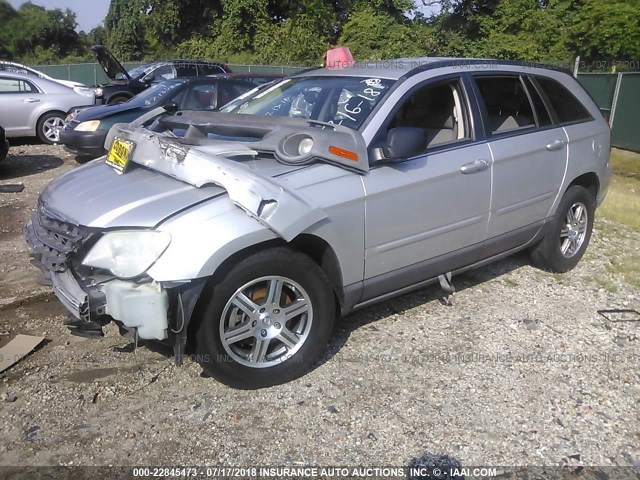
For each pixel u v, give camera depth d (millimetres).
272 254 3143
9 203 7289
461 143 4062
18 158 10516
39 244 3322
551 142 4660
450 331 4102
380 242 3590
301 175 3311
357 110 3785
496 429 3086
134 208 3043
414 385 3443
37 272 4984
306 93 4219
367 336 3992
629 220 7219
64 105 12016
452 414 3195
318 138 3385
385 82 3924
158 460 2807
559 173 4773
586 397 3379
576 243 5285
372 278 3645
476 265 4410
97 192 3311
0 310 4285
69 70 28875
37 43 46562
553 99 4887
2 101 11438
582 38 20797
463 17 24750
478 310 4449
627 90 13734
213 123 3838
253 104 4531
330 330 3496
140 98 9617
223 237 2930
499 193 4250
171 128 4043
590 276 5207
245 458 2832
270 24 28188
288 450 2893
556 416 3203
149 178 3377
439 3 26562
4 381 3398
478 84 4289
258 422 3086
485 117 4234
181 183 3236
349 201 3365
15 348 3697
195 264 2875
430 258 3943
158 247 2893
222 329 3100
